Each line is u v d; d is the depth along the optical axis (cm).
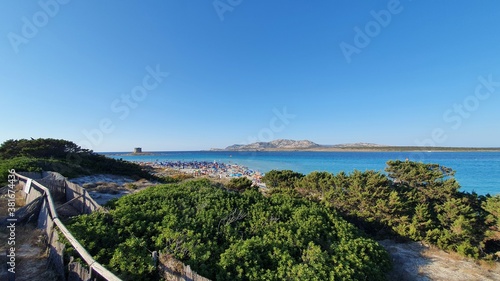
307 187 2311
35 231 995
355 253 1037
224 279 760
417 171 2070
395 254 1377
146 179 3481
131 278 695
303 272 812
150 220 1099
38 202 1163
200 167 8400
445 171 2102
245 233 1125
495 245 1559
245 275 788
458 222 1470
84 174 2830
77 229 891
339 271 868
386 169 2295
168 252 806
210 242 941
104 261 766
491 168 6662
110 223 1030
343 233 1209
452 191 1817
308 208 1517
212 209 1282
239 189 2533
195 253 832
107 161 3772
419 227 1588
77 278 617
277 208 1440
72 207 1430
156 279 735
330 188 2086
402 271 1194
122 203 1305
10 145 3406
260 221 1219
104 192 2089
